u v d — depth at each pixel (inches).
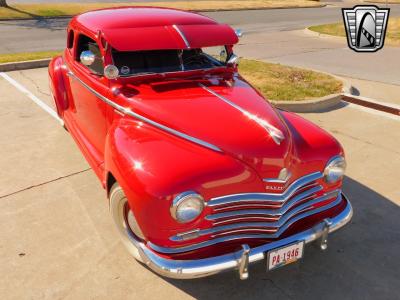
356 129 254.2
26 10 810.8
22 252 140.6
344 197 141.4
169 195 105.4
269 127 122.7
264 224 119.3
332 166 128.5
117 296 124.6
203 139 119.3
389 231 157.5
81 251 142.3
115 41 144.1
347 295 128.0
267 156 114.8
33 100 291.4
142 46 146.7
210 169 110.9
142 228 113.4
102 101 155.0
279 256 119.6
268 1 1293.1
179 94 142.8
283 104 283.3
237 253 113.3
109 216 161.0
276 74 367.9
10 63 377.1
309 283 132.4
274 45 566.6
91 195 174.6
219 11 1001.5
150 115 131.9
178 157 114.2
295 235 122.6
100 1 1075.3
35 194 174.6
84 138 187.0
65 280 129.7
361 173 199.0
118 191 124.4
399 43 585.9
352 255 144.9
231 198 113.6
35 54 437.1
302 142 129.0
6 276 130.3
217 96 142.6
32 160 203.5
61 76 213.5
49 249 142.6
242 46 550.9
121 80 146.8
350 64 446.9
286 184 119.2
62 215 161.0
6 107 275.6
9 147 216.7
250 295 127.1
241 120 126.9
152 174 108.8
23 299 122.0
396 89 348.2
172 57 157.6
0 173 190.5
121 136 128.4
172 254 112.7
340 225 130.6
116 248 144.1
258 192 117.0
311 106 288.4
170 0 1175.0
